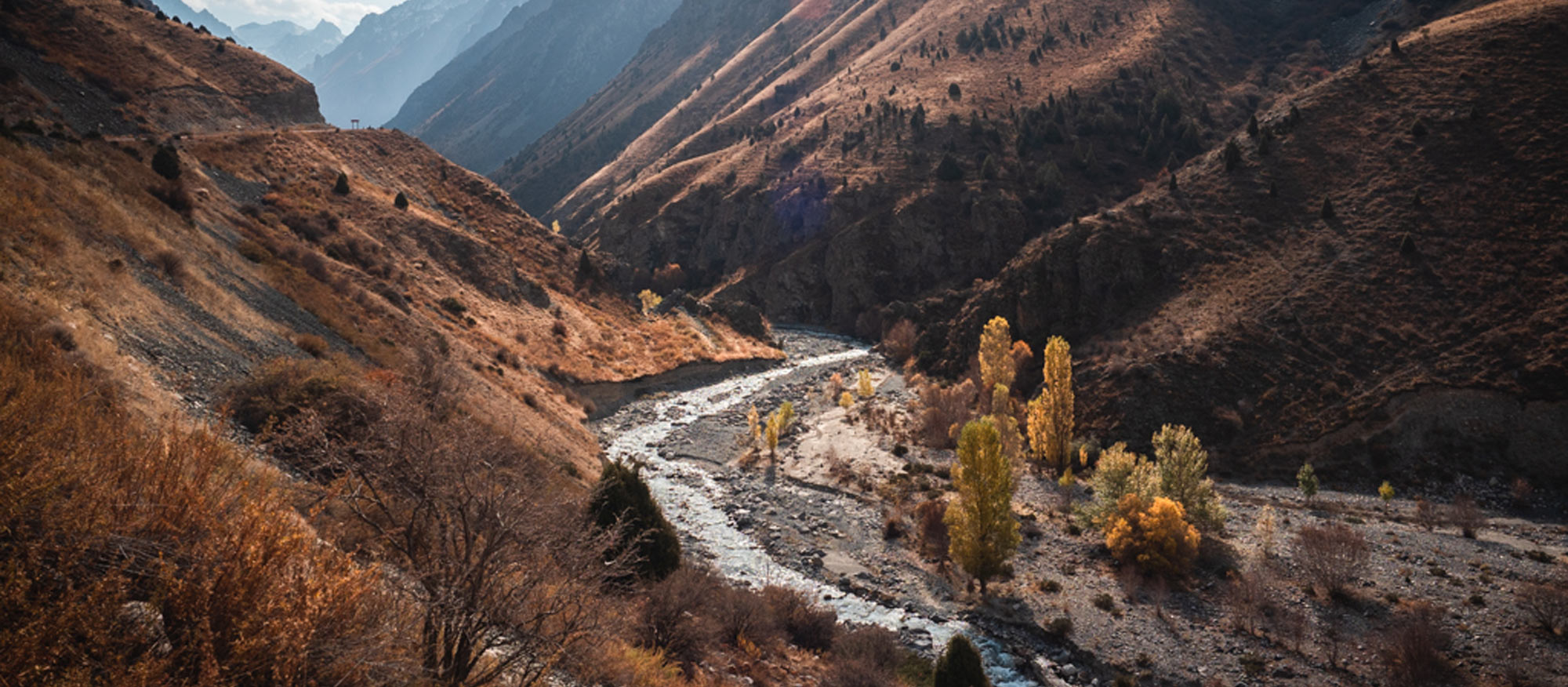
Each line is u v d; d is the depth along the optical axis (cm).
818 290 12975
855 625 2714
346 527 1068
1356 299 5622
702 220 15062
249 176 6212
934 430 5584
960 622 2848
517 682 899
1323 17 15562
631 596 1653
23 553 538
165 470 669
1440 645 2466
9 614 481
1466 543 3519
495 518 878
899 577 3250
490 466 970
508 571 878
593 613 944
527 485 1051
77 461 654
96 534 574
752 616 2100
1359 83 8269
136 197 3300
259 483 805
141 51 7419
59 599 506
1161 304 6506
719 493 4412
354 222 6462
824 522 3916
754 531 3762
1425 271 5634
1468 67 7569
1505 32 7750
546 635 903
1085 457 4834
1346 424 4825
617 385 6712
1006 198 12006
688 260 14888
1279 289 5966
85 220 2450
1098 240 7188
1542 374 4612
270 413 1770
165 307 2272
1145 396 5322
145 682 479
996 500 3028
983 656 2591
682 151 19038
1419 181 6506
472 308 6222
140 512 637
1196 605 2950
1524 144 6309
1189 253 6838
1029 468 4969
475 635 819
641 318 8769
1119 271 6988
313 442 1014
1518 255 5419
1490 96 7019
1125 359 5775
